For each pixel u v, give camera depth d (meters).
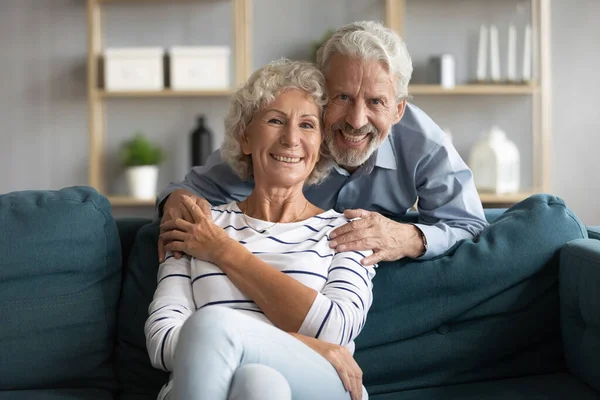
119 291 1.85
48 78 4.33
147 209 4.35
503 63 4.25
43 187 4.35
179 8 4.30
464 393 1.71
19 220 1.76
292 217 1.75
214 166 2.07
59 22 4.32
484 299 1.80
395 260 1.82
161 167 4.36
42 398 1.64
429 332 1.80
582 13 4.25
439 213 2.05
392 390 1.78
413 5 4.25
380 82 1.82
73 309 1.74
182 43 4.32
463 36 4.26
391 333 1.77
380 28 1.87
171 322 1.52
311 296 1.53
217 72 4.05
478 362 1.80
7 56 4.32
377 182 2.11
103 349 1.77
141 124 4.35
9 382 1.70
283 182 1.71
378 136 1.88
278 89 1.71
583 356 1.70
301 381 1.36
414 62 4.26
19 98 4.34
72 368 1.73
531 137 4.25
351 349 1.66
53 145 4.34
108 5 4.31
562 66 4.27
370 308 1.78
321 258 1.65
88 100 4.14
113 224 1.87
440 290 1.79
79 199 1.83
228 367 1.27
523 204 1.97
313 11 4.28
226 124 1.82
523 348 1.83
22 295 1.72
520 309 1.82
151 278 1.82
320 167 1.91
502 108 4.27
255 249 1.67
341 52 1.82
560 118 4.28
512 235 1.84
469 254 1.81
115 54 4.07
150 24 4.31
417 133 2.06
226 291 1.60
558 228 1.85
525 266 1.81
